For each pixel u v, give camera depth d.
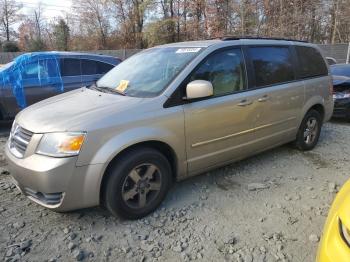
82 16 46.34
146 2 40.59
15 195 3.92
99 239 3.14
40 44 51.97
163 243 3.10
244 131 4.23
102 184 3.23
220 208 3.68
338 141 6.09
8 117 6.94
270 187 4.17
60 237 3.16
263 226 3.36
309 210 3.65
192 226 3.35
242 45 4.32
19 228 3.28
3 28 56.50
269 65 4.59
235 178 4.42
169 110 3.51
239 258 2.91
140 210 3.43
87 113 3.25
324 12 32.56
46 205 3.13
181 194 3.97
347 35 32.03
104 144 3.11
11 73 6.96
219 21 32.91
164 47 4.46
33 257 2.89
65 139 3.01
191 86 3.50
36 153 3.09
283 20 30.64
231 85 4.08
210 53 3.93
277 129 4.75
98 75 7.94
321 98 5.44
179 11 37.97
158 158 3.47
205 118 3.76
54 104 3.65
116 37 45.41
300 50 5.19
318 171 4.69
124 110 3.30
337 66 8.91
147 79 3.88
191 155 3.76
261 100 4.34
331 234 2.12
